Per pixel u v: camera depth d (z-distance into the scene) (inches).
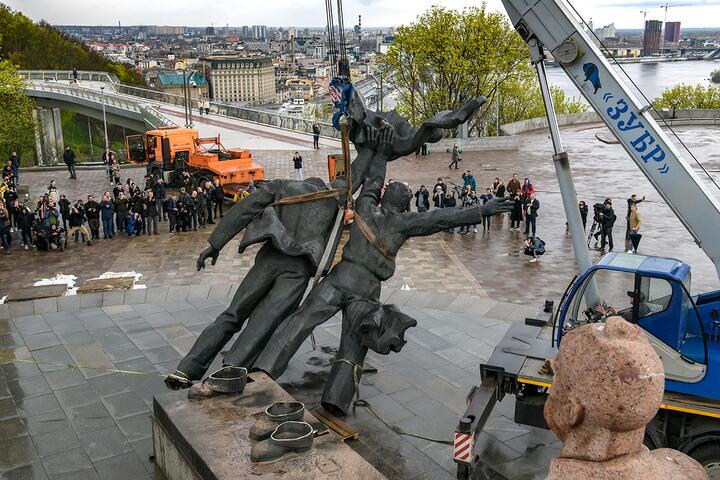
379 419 449.7
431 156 1927.9
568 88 6963.6
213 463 294.8
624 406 93.4
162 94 2822.3
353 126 468.1
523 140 2249.0
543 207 1294.3
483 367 406.9
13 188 1234.0
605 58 438.6
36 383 511.5
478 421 366.0
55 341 594.2
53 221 1029.8
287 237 435.5
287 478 279.4
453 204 1170.6
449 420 452.1
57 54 4628.4
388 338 425.7
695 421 363.9
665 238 1066.1
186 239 1082.7
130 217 1098.1
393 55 2268.7
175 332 614.9
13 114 2272.4
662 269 376.2
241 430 324.5
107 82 3361.2
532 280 869.2
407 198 462.9
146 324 634.8
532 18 439.5
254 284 448.1
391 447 417.1
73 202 1376.7
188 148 1449.3
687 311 384.5
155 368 538.3
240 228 456.4
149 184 1322.6
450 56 2149.4
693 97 3036.4
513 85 2481.5
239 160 1342.3
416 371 529.0
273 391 366.9
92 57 5054.1
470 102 451.5
